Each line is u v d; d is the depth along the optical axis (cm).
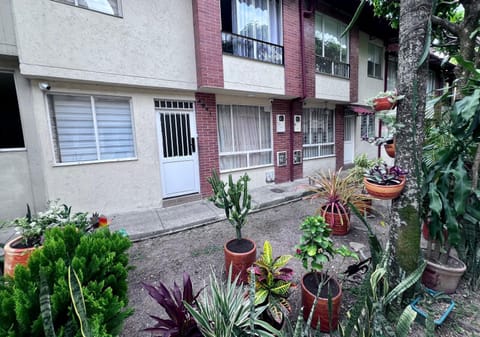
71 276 111
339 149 943
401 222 199
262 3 629
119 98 486
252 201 562
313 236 195
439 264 229
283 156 756
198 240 388
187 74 533
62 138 439
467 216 219
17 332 113
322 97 765
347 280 234
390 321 183
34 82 404
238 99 655
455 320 197
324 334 187
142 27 471
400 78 190
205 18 513
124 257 202
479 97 174
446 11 371
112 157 489
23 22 367
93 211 466
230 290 189
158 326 167
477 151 216
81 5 415
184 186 578
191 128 579
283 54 662
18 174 412
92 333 109
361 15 815
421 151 192
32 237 251
